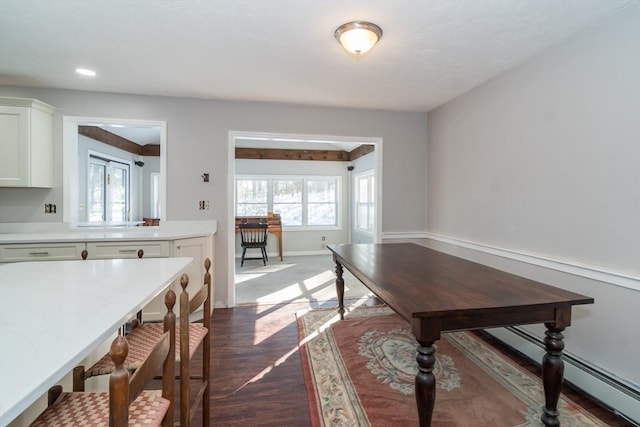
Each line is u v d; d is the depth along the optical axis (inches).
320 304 145.3
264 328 118.0
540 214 92.2
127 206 227.8
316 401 74.9
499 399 75.0
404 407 72.6
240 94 129.6
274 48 90.9
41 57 97.0
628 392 68.6
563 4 69.4
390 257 98.3
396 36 83.7
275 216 270.2
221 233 138.6
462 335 112.2
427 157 155.4
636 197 68.2
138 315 66.4
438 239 145.3
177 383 71.9
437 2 69.5
